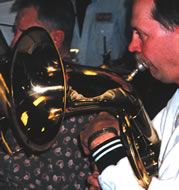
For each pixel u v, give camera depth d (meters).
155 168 1.86
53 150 2.12
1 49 2.38
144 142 1.91
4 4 3.81
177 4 1.61
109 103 1.81
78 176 2.16
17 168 2.11
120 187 1.74
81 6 4.56
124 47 4.42
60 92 1.76
